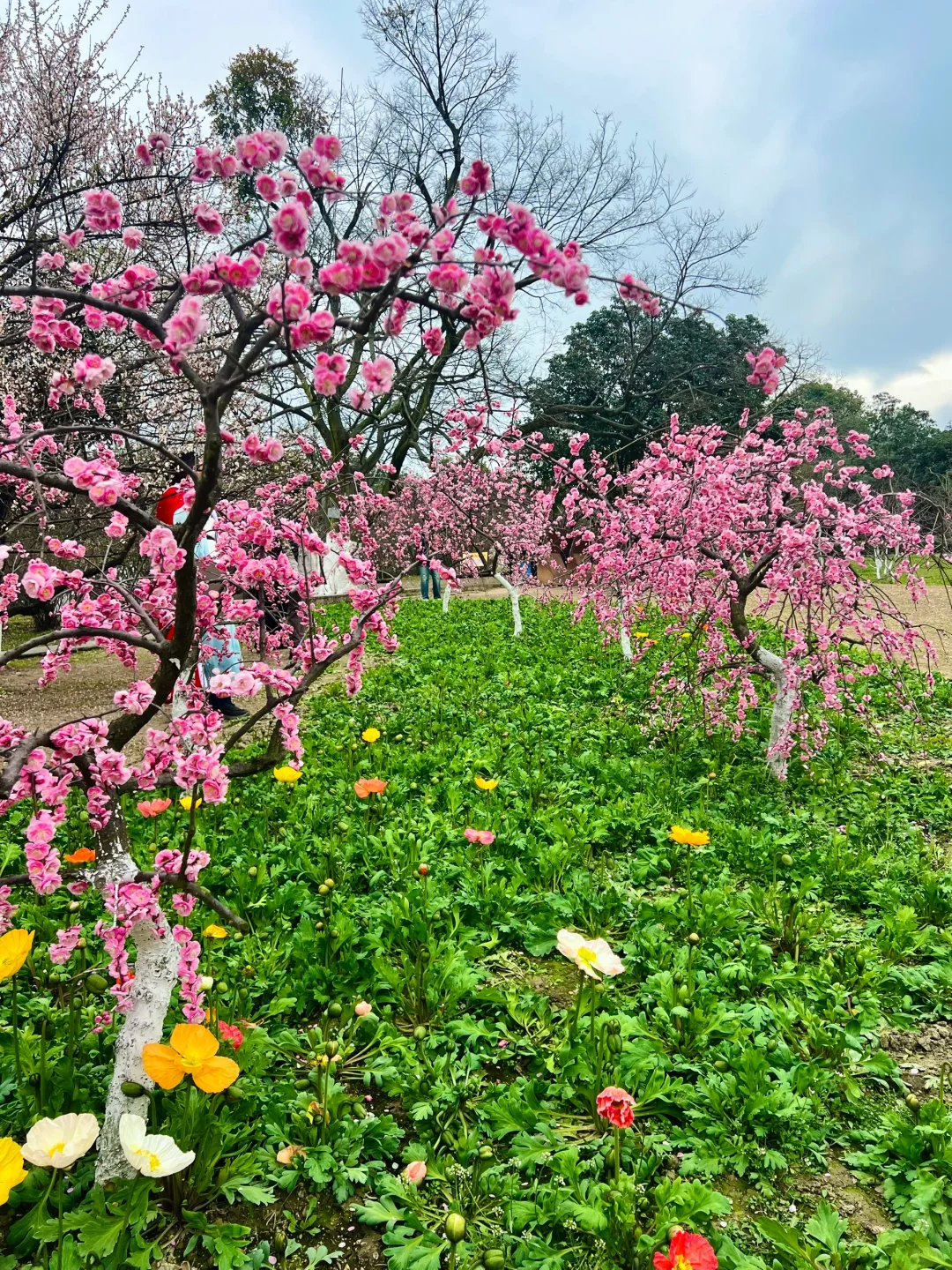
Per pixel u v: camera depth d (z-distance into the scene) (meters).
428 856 3.98
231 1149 2.16
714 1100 2.35
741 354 19.47
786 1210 2.10
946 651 11.03
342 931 3.04
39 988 2.79
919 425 46.69
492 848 4.17
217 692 2.07
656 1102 2.39
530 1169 2.14
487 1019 2.81
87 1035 2.50
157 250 6.91
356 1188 2.12
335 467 6.93
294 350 1.75
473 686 8.40
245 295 2.83
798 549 4.94
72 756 1.99
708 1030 2.64
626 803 4.74
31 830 1.87
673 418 7.25
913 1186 2.09
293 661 2.85
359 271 1.58
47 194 6.19
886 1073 2.59
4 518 5.62
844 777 5.59
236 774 2.42
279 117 18.80
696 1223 1.92
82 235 2.54
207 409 1.76
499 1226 1.98
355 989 2.91
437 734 6.68
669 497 6.42
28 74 7.22
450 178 18.11
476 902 3.50
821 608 5.74
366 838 4.14
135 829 4.18
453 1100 2.36
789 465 5.80
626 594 7.34
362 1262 1.93
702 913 3.45
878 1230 2.03
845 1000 3.00
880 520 5.77
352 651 2.71
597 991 2.67
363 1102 2.45
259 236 2.24
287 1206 2.06
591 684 8.53
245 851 3.95
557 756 5.94
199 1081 1.66
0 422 3.79
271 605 3.32
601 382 23.59
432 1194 2.09
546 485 15.20
